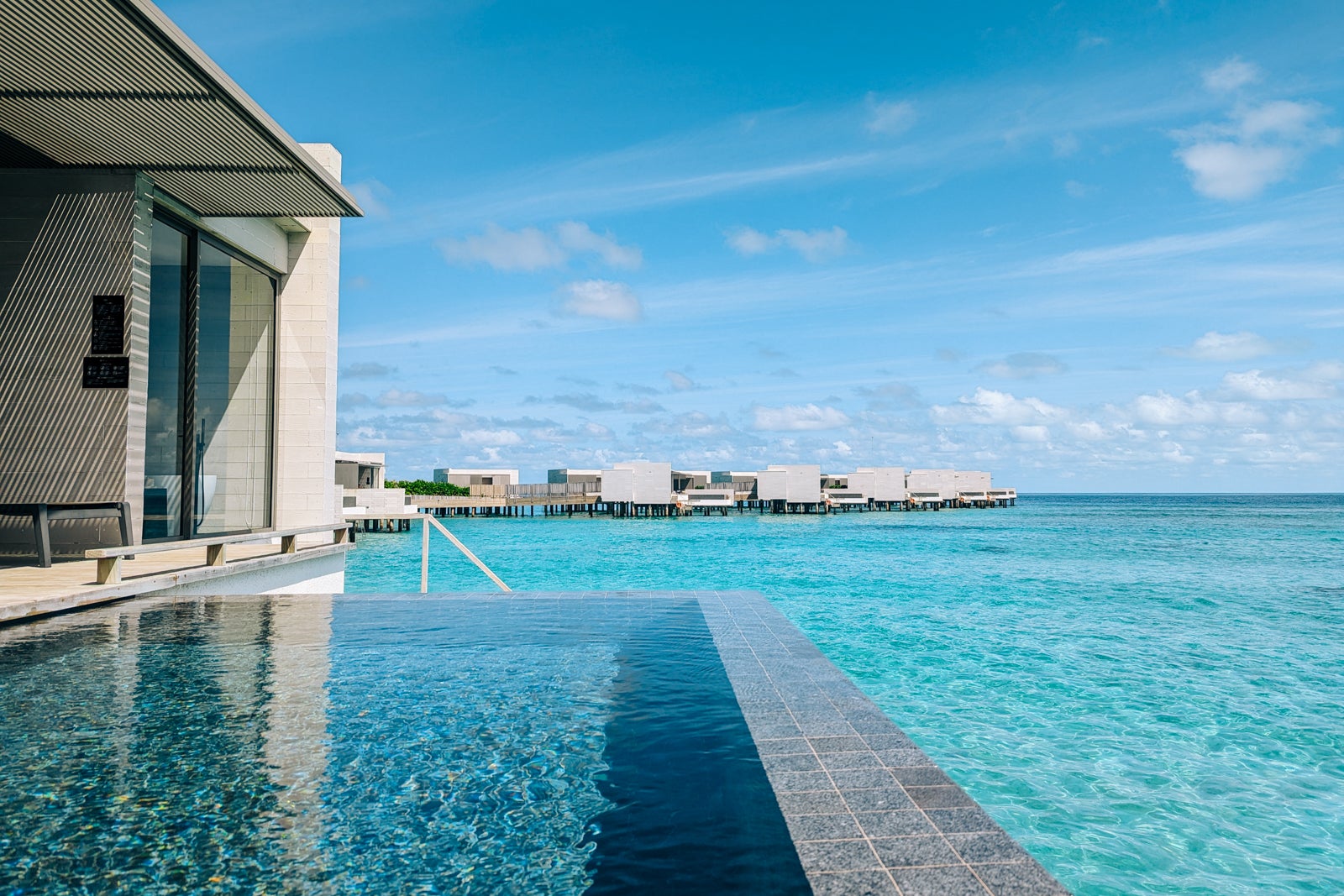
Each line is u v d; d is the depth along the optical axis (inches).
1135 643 405.4
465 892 80.6
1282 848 168.9
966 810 93.4
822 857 81.0
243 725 137.6
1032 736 248.5
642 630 226.4
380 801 104.9
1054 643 406.3
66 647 194.9
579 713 144.6
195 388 363.3
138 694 156.1
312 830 95.9
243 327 410.3
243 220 395.5
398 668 180.9
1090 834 176.2
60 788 108.5
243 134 268.5
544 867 85.4
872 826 88.9
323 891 80.8
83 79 227.3
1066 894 72.3
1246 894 148.9
